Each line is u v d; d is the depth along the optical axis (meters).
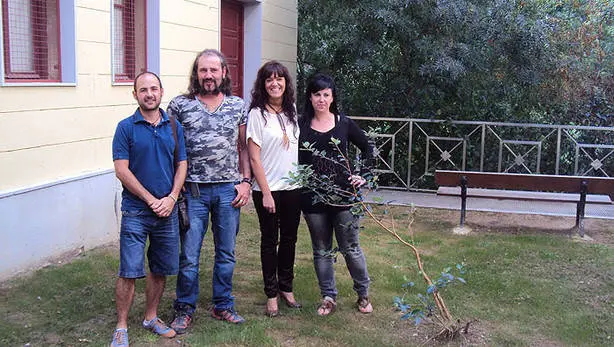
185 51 6.91
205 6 7.29
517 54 8.38
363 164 4.15
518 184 6.49
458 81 8.70
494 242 6.03
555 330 4.00
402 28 8.35
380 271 5.11
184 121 3.73
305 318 4.11
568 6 10.16
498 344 3.78
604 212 7.38
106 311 4.11
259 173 3.89
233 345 3.66
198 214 3.79
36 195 4.74
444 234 6.43
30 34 4.84
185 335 3.78
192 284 3.85
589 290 4.72
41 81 4.92
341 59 9.75
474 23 8.26
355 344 3.73
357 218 4.07
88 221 5.39
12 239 4.54
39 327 3.81
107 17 5.55
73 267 4.82
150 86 3.46
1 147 4.45
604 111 9.10
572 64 8.79
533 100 9.07
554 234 6.43
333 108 4.11
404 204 7.80
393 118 8.84
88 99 5.36
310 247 5.80
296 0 10.12
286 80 3.95
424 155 9.09
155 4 6.27
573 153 8.73
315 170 4.02
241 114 3.88
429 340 3.82
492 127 8.88
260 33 8.76
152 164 3.50
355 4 8.95
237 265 5.21
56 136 5.00
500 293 4.64
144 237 3.57
